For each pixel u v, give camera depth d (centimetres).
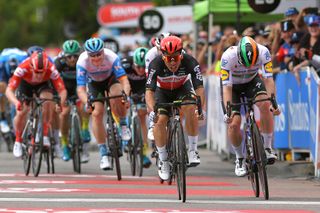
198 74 2209
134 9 7369
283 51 3142
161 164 2280
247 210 1902
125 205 1984
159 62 2192
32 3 12338
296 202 2056
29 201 2041
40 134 2714
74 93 3045
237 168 2316
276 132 3105
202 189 2384
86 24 10106
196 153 2206
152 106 2175
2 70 3853
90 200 2075
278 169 2855
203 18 4200
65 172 2911
